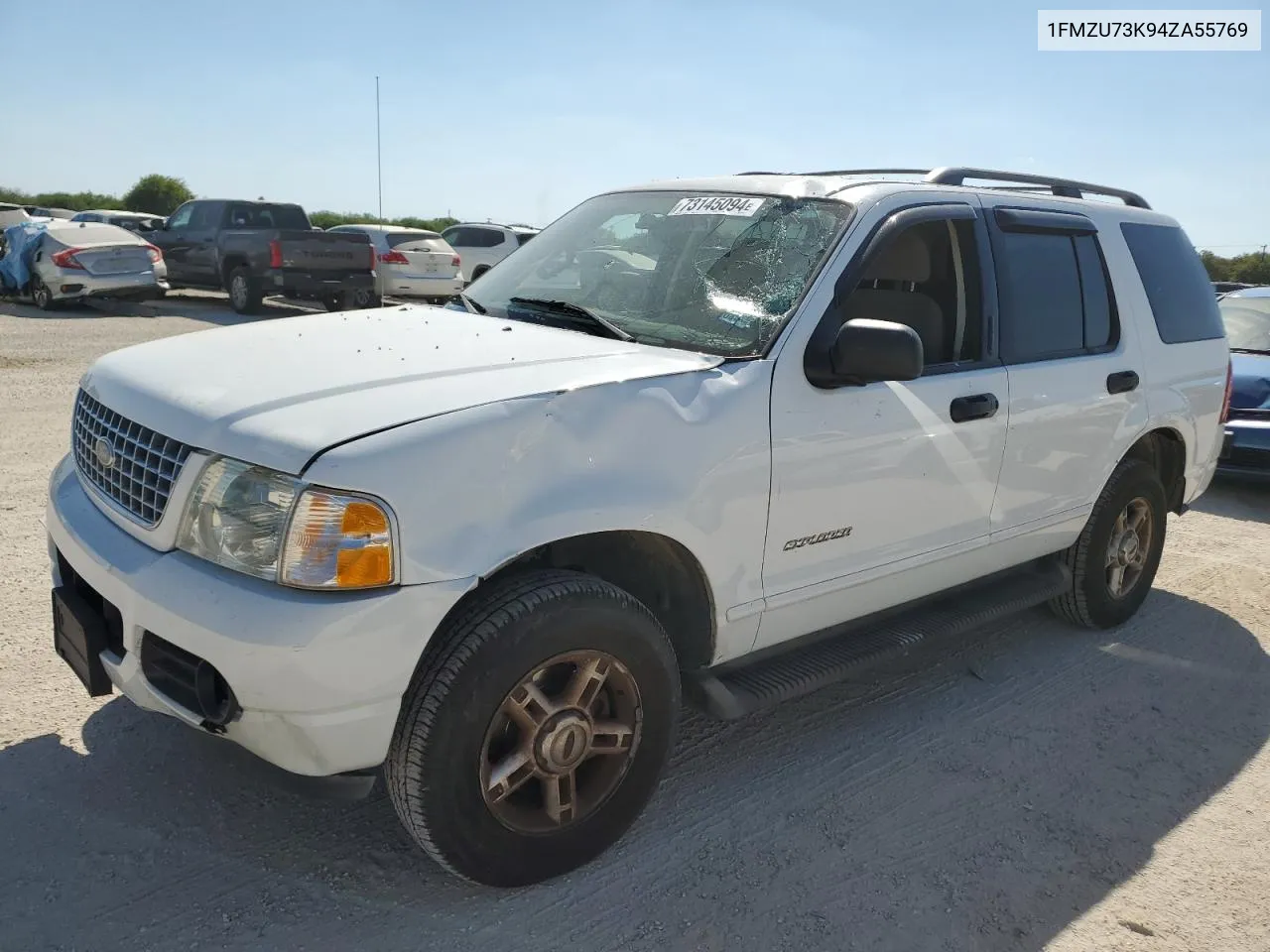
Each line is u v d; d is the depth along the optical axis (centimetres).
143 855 286
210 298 2083
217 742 268
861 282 372
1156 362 480
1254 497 811
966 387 375
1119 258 468
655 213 392
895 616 395
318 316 374
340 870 286
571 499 264
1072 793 351
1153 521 499
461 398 262
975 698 422
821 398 324
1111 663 465
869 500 344
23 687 371
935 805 338
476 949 258
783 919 277
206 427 256
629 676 285
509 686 260
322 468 235
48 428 770
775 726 389
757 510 310
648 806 329
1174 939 279
